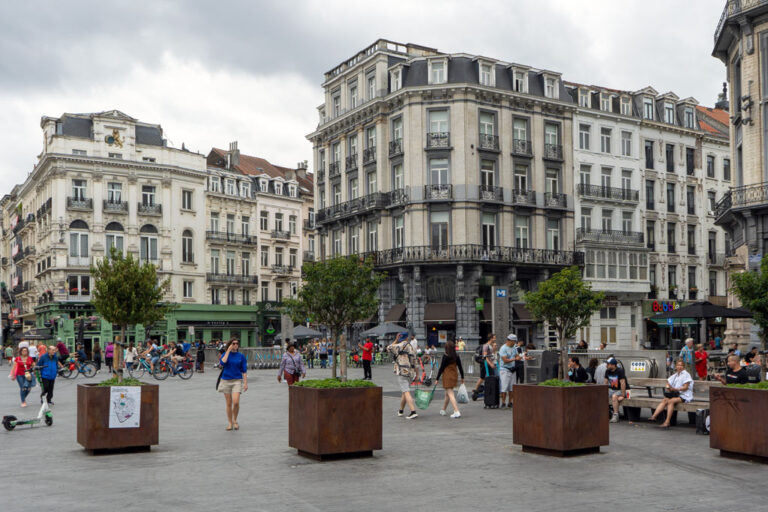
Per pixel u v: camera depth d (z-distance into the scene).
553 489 8.80
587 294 26.92
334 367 28.20
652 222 53.88
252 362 39.38
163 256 58.41
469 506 7.96
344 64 52.62
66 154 54.91
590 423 11.27
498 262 45.56
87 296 55.50
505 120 47.34
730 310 23.92
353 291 27.98
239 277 63.78
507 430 14.18
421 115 46.16
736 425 10.77
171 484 9.14
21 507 7.95
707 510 7.73
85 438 11.52
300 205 71.38
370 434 11.04
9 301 72.56
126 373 34.44
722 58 31.67
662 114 55.09
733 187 30.11
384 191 48.00
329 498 8.35
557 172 49.69
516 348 20.14
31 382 20.00
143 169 58.06
